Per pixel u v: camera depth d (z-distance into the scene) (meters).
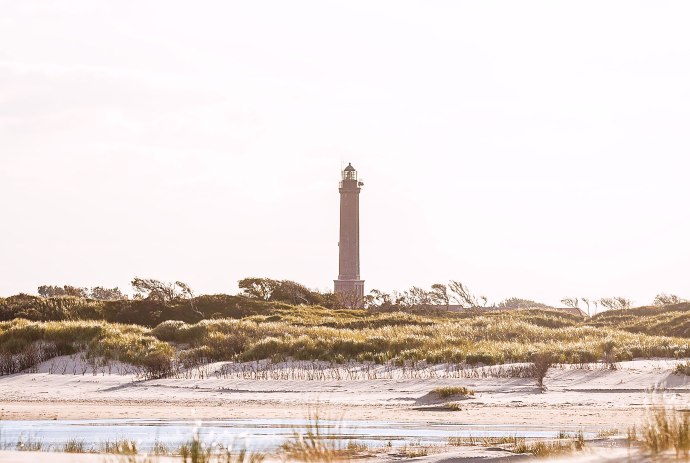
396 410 39.59
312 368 56.78
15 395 48.62
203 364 59.75
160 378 55.19
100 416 38.34
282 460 15.52
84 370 57.78
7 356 60.25
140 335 68.56
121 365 59.34
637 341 66.94
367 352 60.28
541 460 16.19
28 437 29.16
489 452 21.36
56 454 15.72
